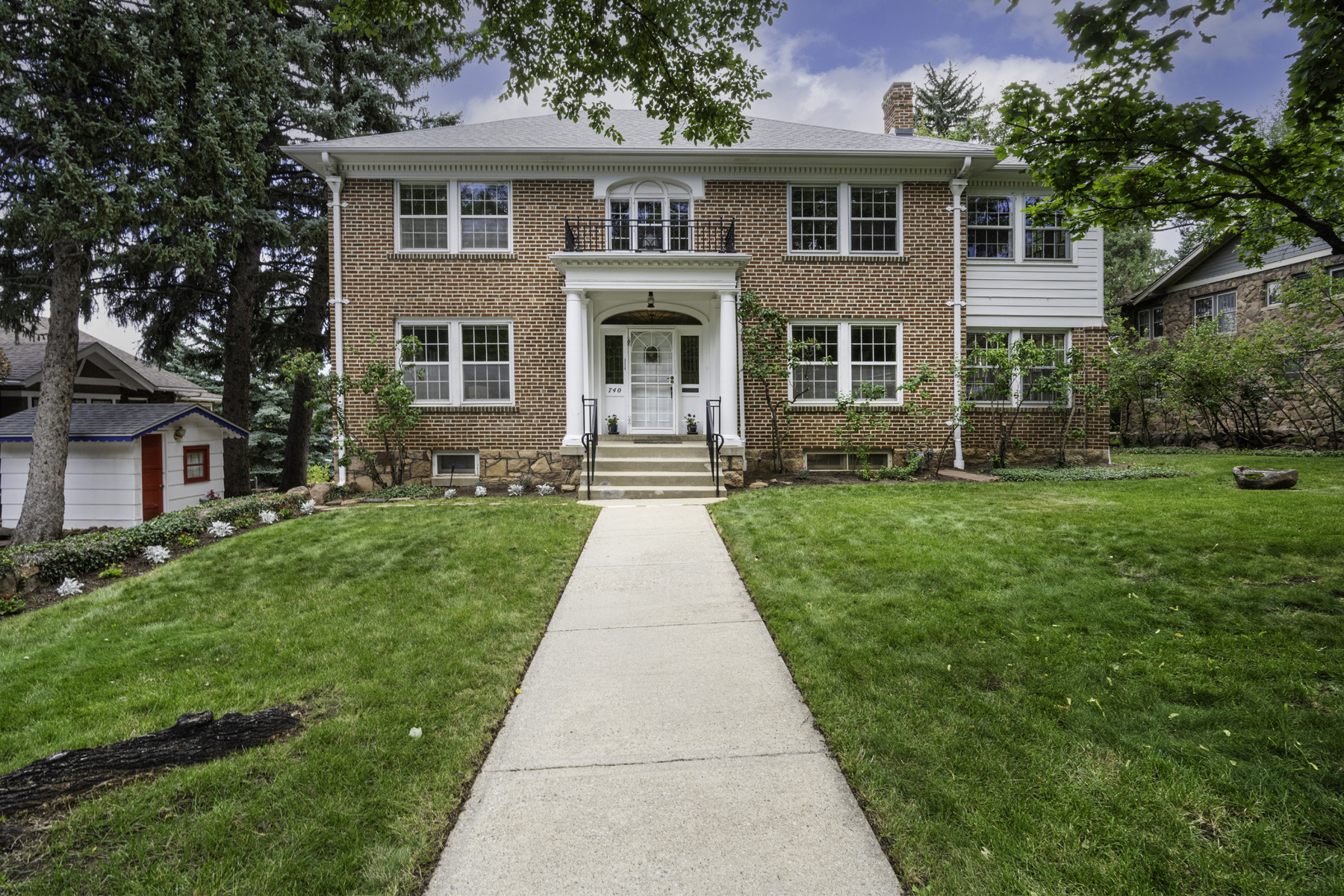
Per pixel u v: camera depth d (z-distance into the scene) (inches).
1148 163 199.2
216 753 114.7
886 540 248.8
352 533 285.1
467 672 149.8
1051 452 476.4
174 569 249.0
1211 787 98.0
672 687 145.0
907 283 457.7
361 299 437.7
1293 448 591.5
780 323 437.4
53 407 339.3
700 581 221.9
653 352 472.1
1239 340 585.0
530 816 99.6
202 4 339.3
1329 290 505.7
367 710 131.0
